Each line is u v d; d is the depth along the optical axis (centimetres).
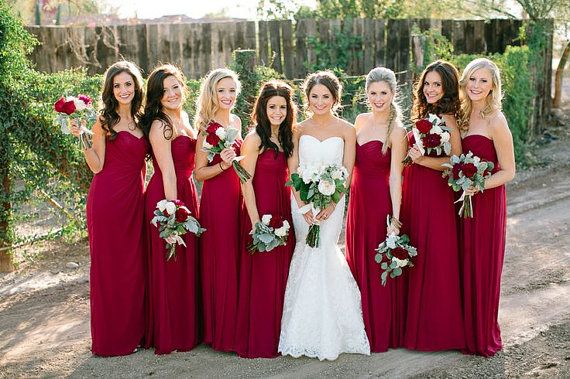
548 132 1434
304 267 526
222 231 530
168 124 524
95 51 1134
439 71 523
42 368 516
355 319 528
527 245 814
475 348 529
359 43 1205
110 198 520
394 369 504
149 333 541
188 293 537
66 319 618
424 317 532
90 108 504
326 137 527
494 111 520
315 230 514
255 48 1167
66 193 777
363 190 534
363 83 1091
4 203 739
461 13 1524
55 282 710
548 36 1428
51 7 1478
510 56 1193
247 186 520
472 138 522
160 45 1143
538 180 1134
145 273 539
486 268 526
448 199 529
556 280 693
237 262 536
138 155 529
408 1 1474
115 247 523
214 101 527
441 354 530
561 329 572
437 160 521
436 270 527
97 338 531
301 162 530
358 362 515
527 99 1248
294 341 522
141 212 534
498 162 529
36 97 730
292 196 534
